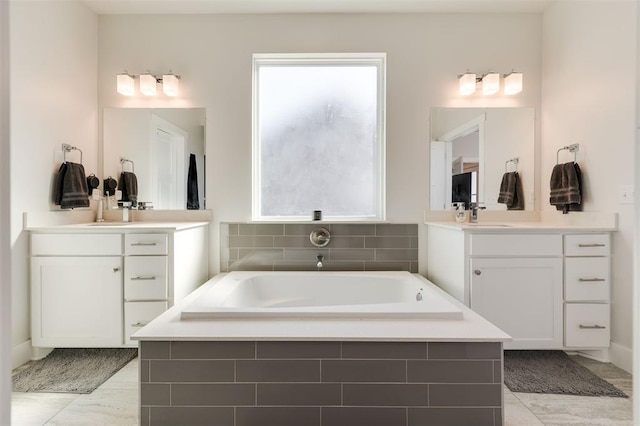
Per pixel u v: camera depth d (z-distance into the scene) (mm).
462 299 2324
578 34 2568
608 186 2326
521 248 2295
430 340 1476
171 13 2980
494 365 1479
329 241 2955
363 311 1688
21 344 2289
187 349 1487
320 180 3084
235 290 2330
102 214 2934
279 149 3084
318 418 1485
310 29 2969
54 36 2543
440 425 1479
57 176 2580
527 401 1871
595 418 1732
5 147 615
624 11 2209
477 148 2994
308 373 1480
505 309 2289
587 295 2287
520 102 3010
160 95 3004
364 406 1481
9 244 622
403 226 2965
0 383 600
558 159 2791
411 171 2982
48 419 1732
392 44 2975
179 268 2467
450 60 2982
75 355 2424
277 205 3084
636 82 682
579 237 2293
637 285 682
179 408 1484
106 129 3014
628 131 2191
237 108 2992
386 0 2801
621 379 2094
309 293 2691
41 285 2350
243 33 2979
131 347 2387
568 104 2680
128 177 3004
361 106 3084
